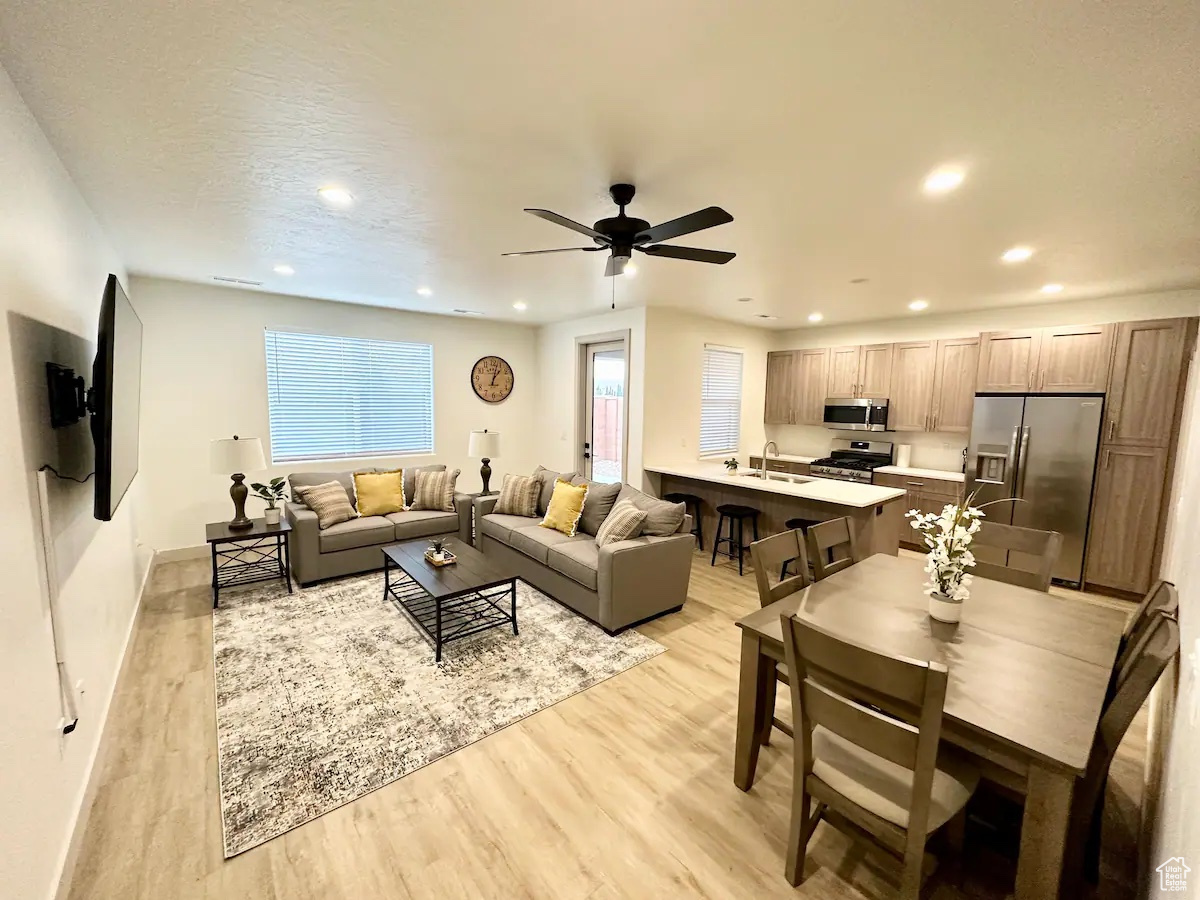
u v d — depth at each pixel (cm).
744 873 166
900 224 269
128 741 222
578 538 400
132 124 181
